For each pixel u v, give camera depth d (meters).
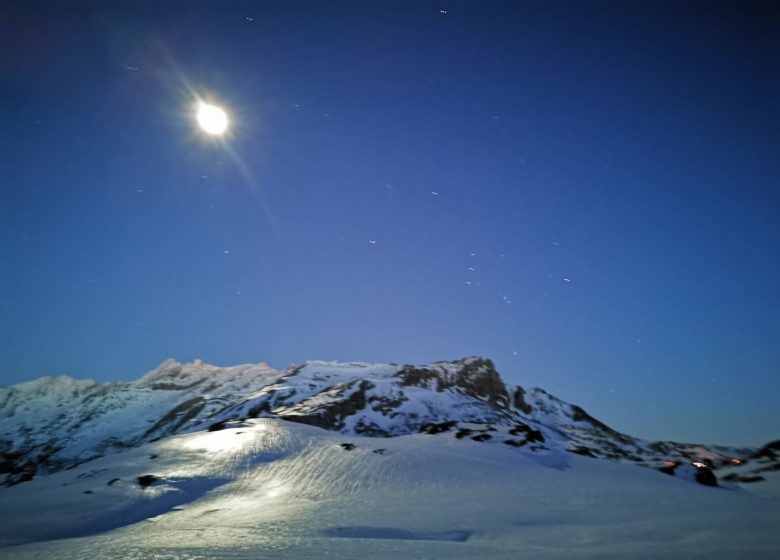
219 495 50.75
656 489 50.44
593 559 19.50
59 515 42.34
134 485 51.12
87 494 48.12
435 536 29.02
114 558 21.61
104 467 60.50
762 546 21.00
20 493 51.75
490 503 41.41
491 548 22.97
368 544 24.33
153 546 24.80
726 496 45.78
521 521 33.06
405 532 29.92
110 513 43.16
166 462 62.09
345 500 46.19
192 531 32.31
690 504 39.56
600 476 62.22
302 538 27.34
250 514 40.94
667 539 24.19
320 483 55.94
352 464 64.69
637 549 21.48
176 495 49.53
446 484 55.06
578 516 34.44
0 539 37.66
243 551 22.25
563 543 24.95
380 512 37.91
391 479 58.12
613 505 39.38
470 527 31.20
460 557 20.36
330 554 21.31
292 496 50.22
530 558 19.91
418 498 45.91
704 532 25.58
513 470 63.88
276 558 20.34
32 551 25.42
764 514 32.56
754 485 73.38
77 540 31.84
